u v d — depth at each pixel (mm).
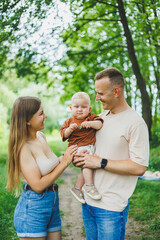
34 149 2354
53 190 2387
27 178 2234
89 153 2531
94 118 2619
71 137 2680
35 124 2373
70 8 6871
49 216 2328
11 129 2344
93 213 2436
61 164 2314
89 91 12141
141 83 9406
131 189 2387
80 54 10070
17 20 5016
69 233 4195
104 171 2375
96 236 2537
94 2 8344
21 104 2342
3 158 9352
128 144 2357
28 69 8859
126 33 8367
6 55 7578
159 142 11312
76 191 2705
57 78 10688
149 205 5086
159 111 13328
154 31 8125
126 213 2445
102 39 11047
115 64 11930
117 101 2428
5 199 4906
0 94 12703
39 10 5277
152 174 6555
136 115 2354
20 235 2260
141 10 8383
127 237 3941
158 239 3814
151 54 9492
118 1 7883
